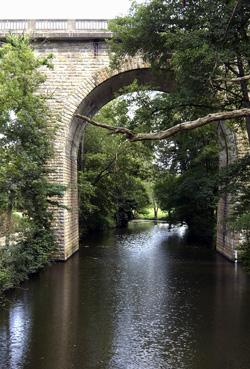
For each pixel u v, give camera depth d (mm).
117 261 20906
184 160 31062
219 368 8352
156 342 9734
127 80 22094
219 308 12523
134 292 14391
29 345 9453
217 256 22859
